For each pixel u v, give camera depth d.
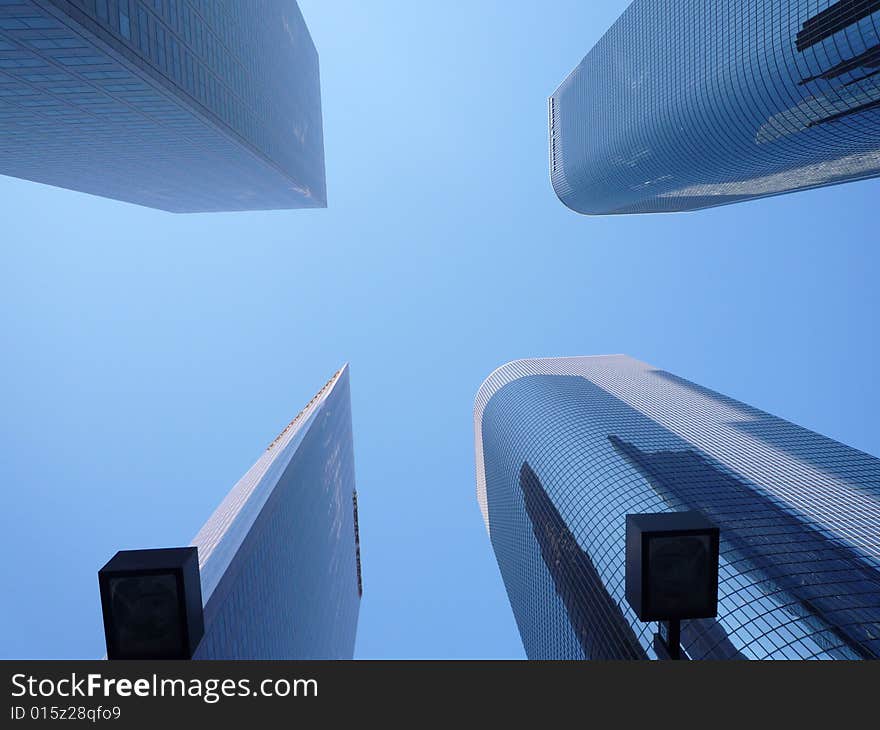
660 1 148.38
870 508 101.94
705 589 8.80
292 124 137.88
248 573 89.50
